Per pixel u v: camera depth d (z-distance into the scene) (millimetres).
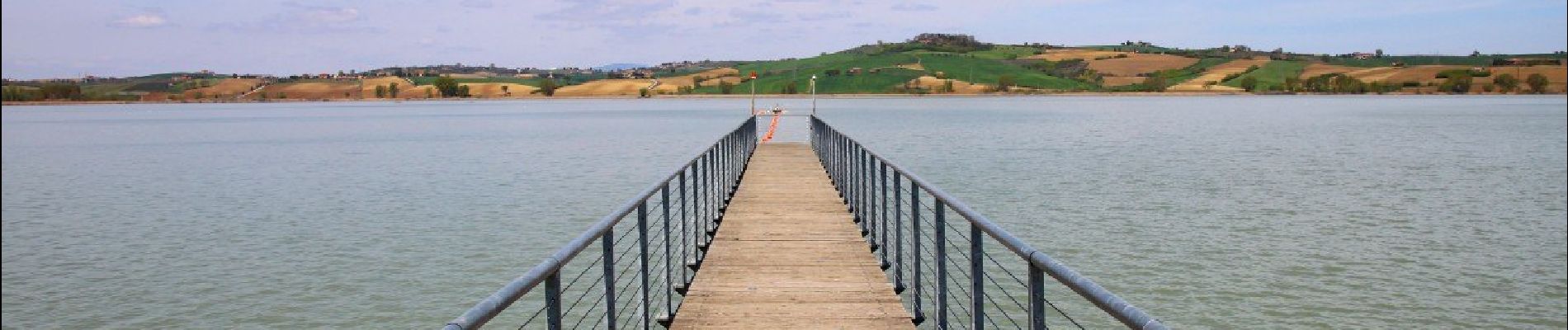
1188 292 16219
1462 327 14469
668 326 7715
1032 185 31672
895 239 9312
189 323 15102
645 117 116375
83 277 18312
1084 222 23125
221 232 23438
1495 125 82375
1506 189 30938
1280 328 14359
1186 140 58594
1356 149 50312
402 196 30391
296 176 39219
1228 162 41531
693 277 9156
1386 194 29297
